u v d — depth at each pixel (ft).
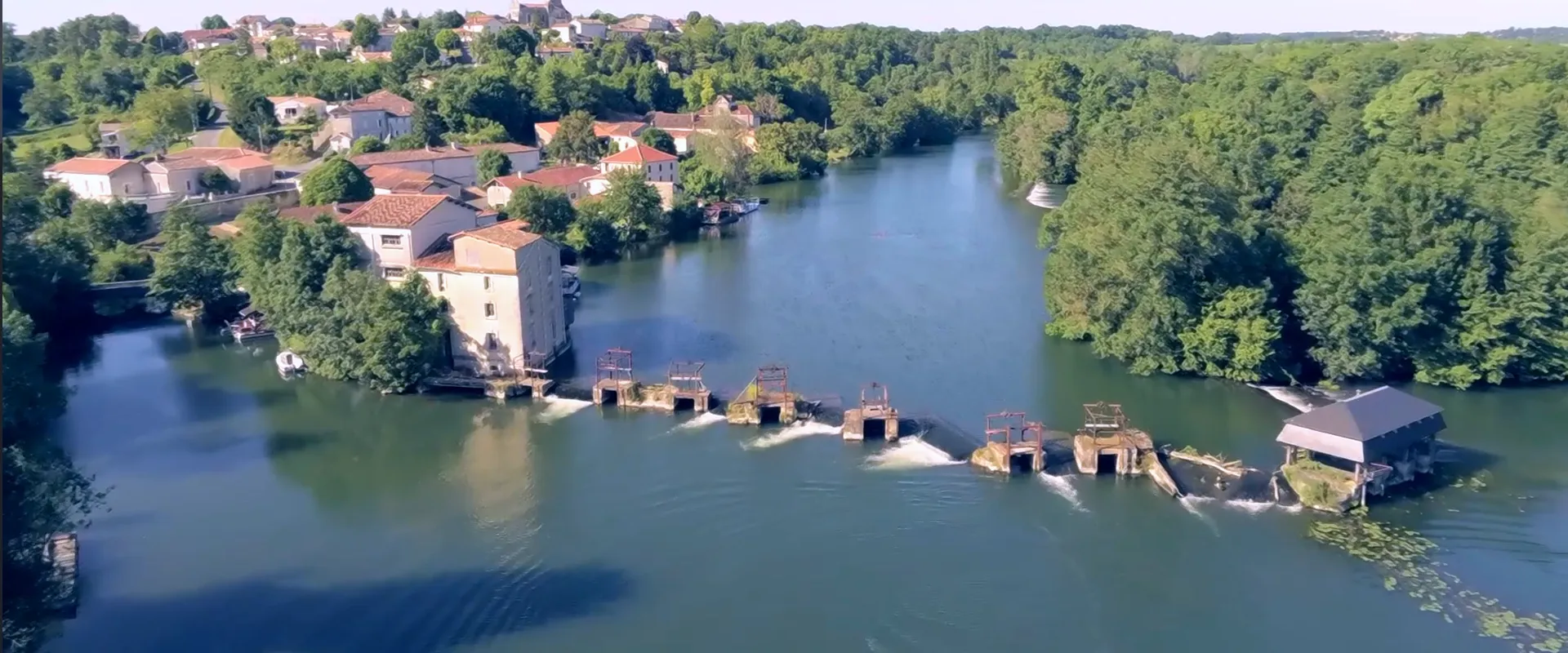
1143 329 350.43
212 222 558.56
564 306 404.16
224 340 416.67
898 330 415.23
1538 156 428.97
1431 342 341.82
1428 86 511.40
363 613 225.15
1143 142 464.24
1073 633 217.56
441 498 277.44
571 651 212.64
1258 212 379.76
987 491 277.44
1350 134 500.33
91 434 321.73
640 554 248.52
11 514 181.78
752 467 292.81
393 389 350.23
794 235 597.11
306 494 280.92
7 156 547.90
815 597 231.30
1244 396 342.23
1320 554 244.22
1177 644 213.46
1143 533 254.88
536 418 330.95
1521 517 259.19
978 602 228.43
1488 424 314.55
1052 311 409.28
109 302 450.30
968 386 353.72
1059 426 318.24
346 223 376.68
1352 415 268.41
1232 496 271.28
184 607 226.58
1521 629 215.51
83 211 502.79
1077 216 412.57
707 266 528.22
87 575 238.27
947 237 579.89
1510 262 340.39
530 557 247.50
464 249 350.23
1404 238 338.34
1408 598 226.79
